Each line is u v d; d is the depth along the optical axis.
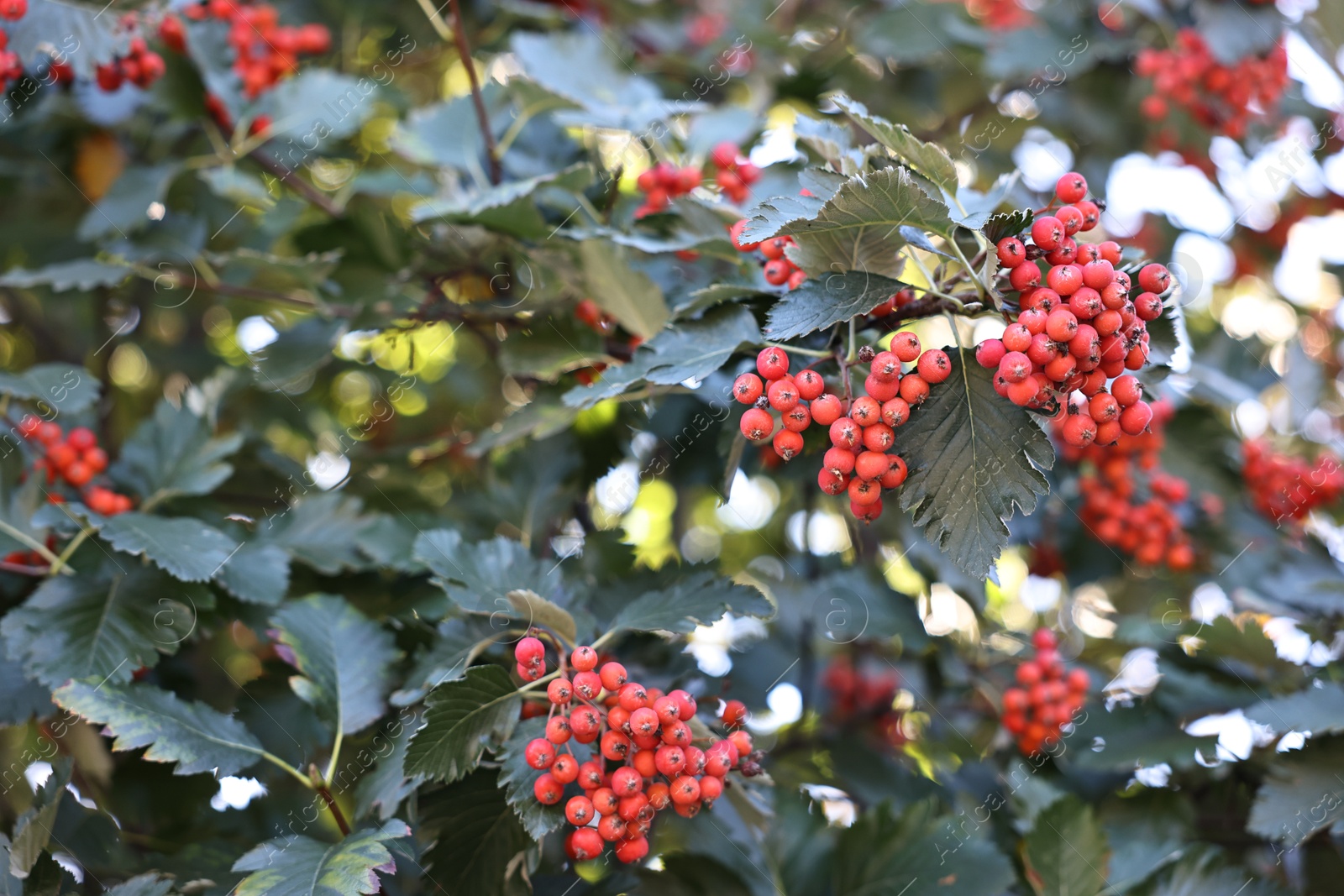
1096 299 1.90
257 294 3.71
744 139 3.60
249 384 3.95
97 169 4.10
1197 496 3.91
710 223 2.76
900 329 2.39
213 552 2.81
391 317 3.49
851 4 5.10
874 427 2.00
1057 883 2.84
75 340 4.89
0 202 4.27
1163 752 3.10
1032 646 3.76
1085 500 3.75
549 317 3.21
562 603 2.71
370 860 2.27
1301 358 4.23
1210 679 3.21
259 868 2.30
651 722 2.12
